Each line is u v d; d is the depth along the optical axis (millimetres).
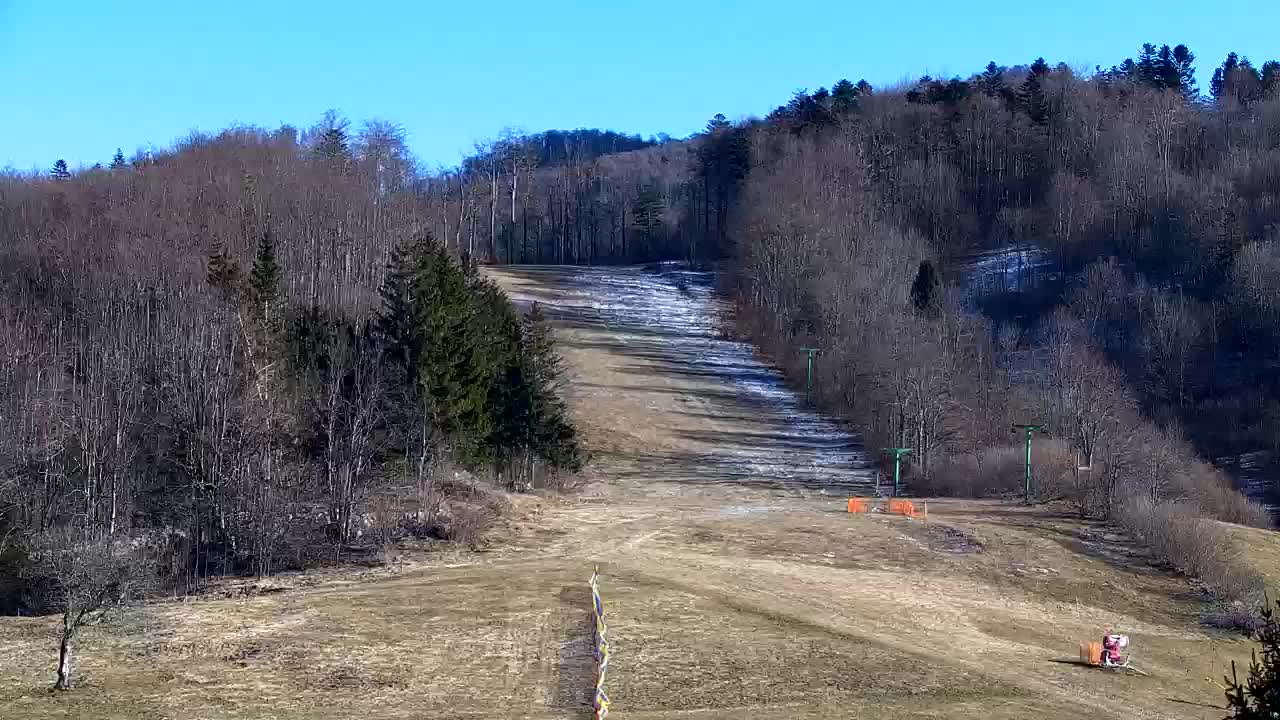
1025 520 60969
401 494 53188
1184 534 53062
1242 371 94375
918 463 78188
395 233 97750
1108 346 97438
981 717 29984
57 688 28766
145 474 51281
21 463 46969
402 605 39906
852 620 40688
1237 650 41656
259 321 59031
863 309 98812
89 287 66688
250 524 46938
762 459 82438
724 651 35156
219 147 100688
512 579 44625
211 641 34281
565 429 67062
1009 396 83812
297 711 27953
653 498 69000
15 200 88188
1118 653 37156
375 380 51469
